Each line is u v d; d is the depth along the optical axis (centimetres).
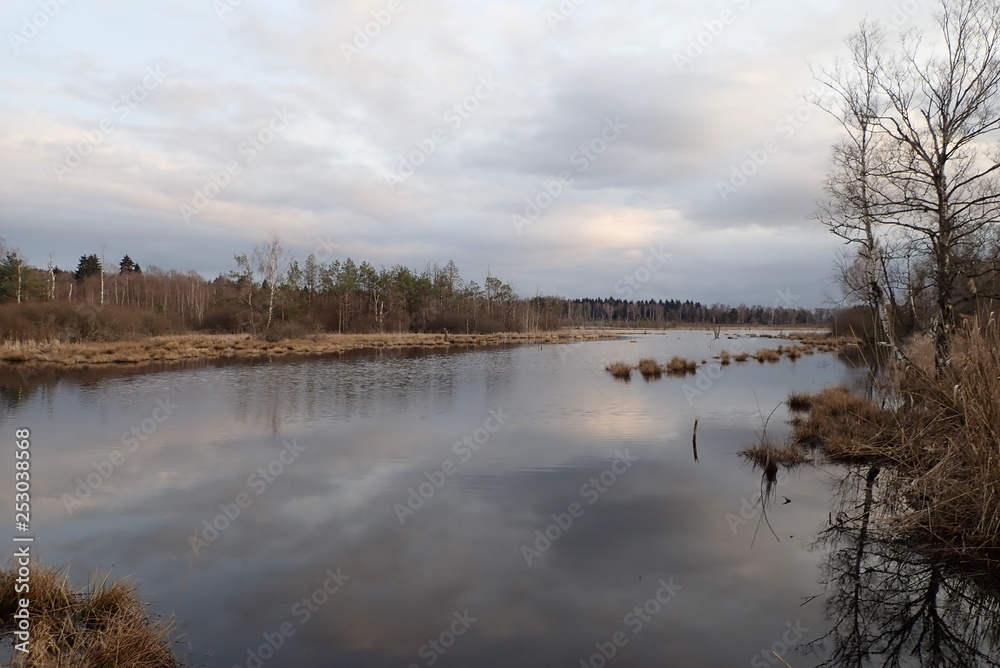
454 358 3612
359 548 672
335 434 1300
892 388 1153
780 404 1741
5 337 3089
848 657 462
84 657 402
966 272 1065
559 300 11019
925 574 609
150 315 4203
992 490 629
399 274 6956
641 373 2684
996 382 678
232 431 1322
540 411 1622
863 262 1475
